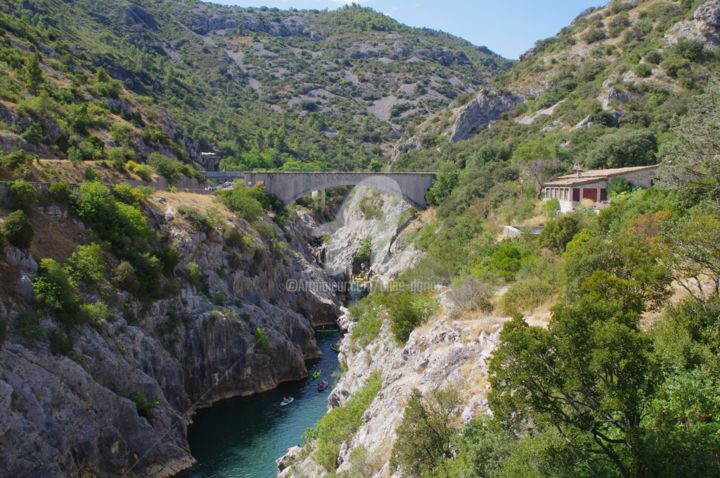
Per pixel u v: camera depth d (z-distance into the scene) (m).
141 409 41.28
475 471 19.56
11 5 141.50
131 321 47.41
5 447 30.84
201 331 53.59
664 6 133.62
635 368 15.45
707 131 29.69
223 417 49.91
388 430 29.92
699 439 15.50
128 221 54.25
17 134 64.56
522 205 68.06
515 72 151.62
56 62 96.06
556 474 16.39
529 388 16.67
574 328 16.42
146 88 162.25
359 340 54.09
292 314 68.50
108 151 75.25
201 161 119.38
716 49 98.81
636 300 21.70
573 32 152.88
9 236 40.22
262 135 172.62
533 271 39.25
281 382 59.00
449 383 28.41
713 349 19.00
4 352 33.81
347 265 105.88
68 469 33.56
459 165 108.38
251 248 69.25
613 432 18.09
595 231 42.66
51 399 34.44
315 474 34.34
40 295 38.50
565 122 102.69
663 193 40.50
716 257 21.80
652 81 97.69
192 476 39.84
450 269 57.06
